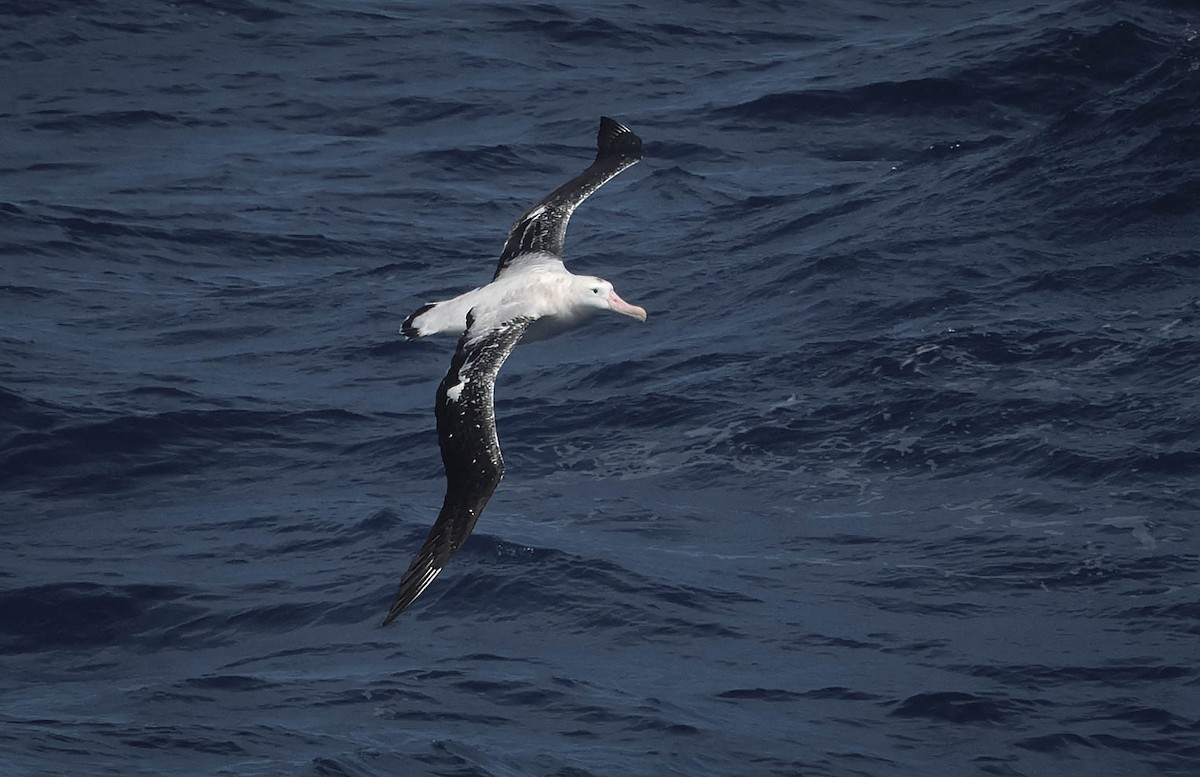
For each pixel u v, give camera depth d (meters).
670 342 36.38
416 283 42.69
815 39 62.12
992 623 24.33
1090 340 33.34
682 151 51.53
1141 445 29.05
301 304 41.12
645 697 22.39
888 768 20.50
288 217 47.53
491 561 26.64
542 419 32.84
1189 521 26.72
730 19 64.25
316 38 61.88
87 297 41.50
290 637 25.00
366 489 30.98
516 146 53.03
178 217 47.19
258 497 30.81
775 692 22.55
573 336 37.59
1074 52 54.25
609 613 24.97
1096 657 23.14
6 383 35.06
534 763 20.34
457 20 63.75
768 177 49.12
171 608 26.05
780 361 34.22
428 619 25.31
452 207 48.75
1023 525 27.12
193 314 40.41
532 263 17.47
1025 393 31.45
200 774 20.12
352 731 21.41
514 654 23.91
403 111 56.31
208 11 63.38
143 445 32.62
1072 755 20.83
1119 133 44.06
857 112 53.06
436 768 20.19
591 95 57.06
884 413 31.45
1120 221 39.34
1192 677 22.45
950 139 51.09
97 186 49.66
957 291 36.75
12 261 43.41
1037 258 38.19
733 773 20.27
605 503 29.23
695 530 28.05
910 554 26.61
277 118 55.84
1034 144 45.25
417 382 36.19
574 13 64.25
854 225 42.41
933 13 63.84
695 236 44.09
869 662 23.39
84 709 22.45
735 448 30.89
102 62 59.28
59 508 30.50
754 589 25.70
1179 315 34.22
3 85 57.31
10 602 26.34
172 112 55.88
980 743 21.11
